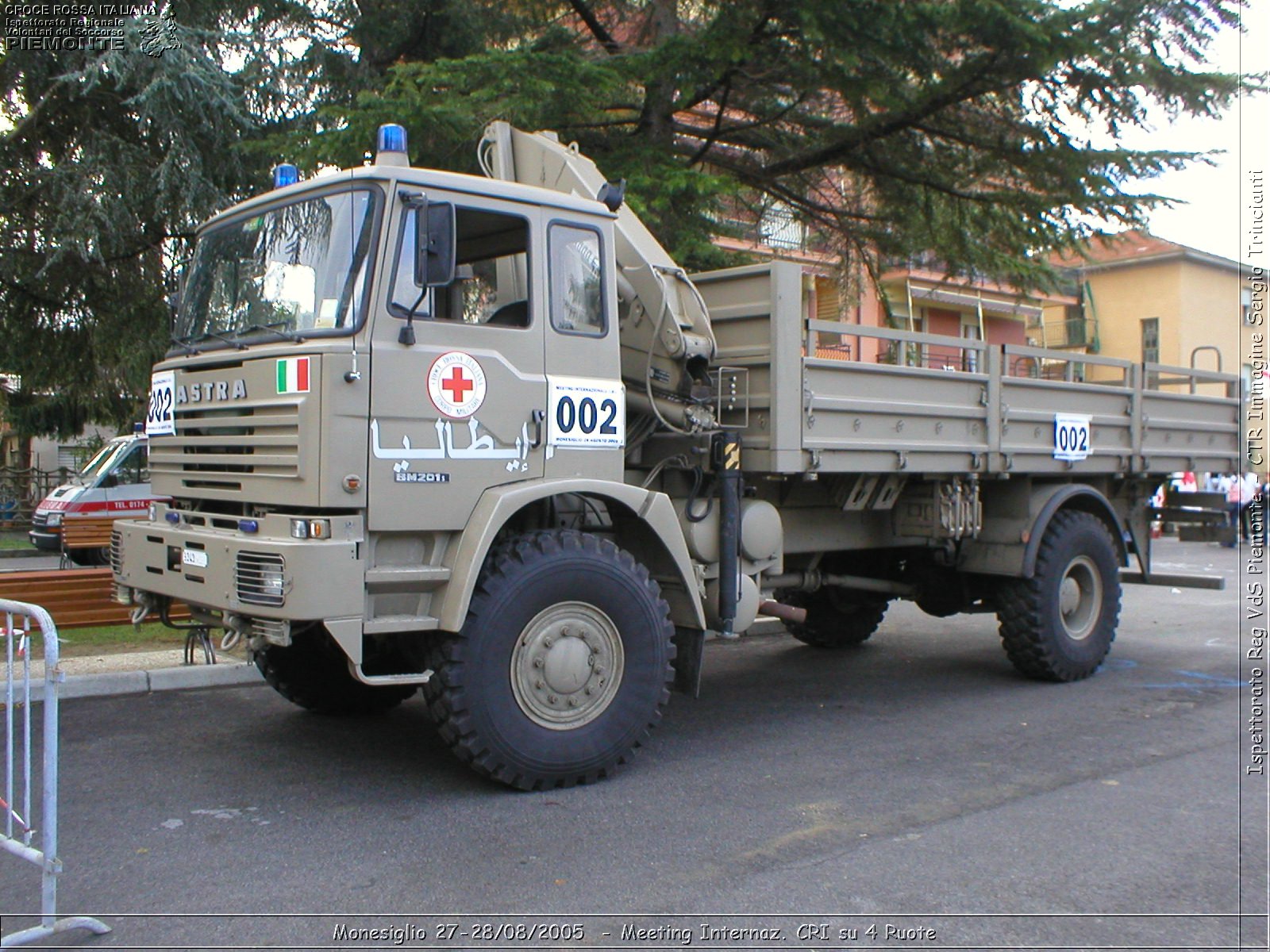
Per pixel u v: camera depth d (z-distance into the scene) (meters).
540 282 5.61
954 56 9.92
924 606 9.05
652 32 10.83
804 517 7.50
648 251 6.58
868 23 9.11
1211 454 9.90
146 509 15.61
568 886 4.28
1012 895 4.23
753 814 5.18
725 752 6.34
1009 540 8.09
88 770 5.82
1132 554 9.47
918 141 11.22
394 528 5.05
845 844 4.77
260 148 9.61
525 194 5.58
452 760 6.05
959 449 7.47
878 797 5.48
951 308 23.95
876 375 6.96
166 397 5.91
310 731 6.66
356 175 5.18
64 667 7.86
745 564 6.76
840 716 7.29
